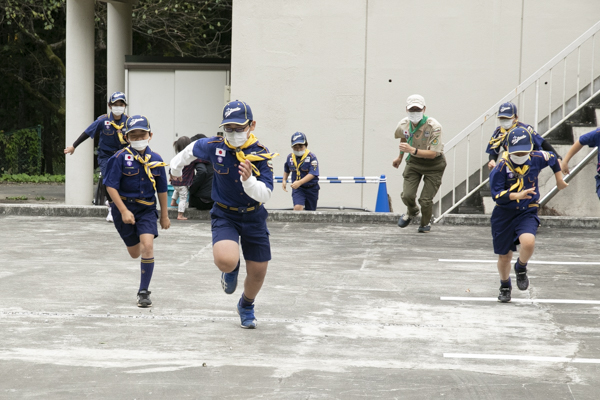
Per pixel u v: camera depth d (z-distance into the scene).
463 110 13.88
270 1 14.07
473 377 4.41
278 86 14.16
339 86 14.05
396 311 6.06
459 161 13.91
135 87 15.86
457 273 7.72
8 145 28.33
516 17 13.74
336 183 14.09
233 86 14.23
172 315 5.80
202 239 9.94
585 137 7.75
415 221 11.81
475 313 6.02
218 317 5.77
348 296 6.58
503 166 6.26
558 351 4.96
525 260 6.34
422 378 4.38
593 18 13.65
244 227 5.17
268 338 5.20
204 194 12.21
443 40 13.86
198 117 15.82
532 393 4.14
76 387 4.13
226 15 27.39
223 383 4.23
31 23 26.55
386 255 8.80
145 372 4.41
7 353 4.73
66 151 10.21
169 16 24.83
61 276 7.23
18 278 7.09
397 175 14.07
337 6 13.97
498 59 13.80
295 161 12.00
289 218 11.98
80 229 10.77
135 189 6.16
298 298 6.46
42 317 5.65
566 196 11.82
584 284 7.20
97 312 5.85
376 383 4.28
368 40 13.96
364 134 14.07
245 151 4.95
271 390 4.13
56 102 33.06
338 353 4.88
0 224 11.27
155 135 15.90
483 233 10.77
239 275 7.45
